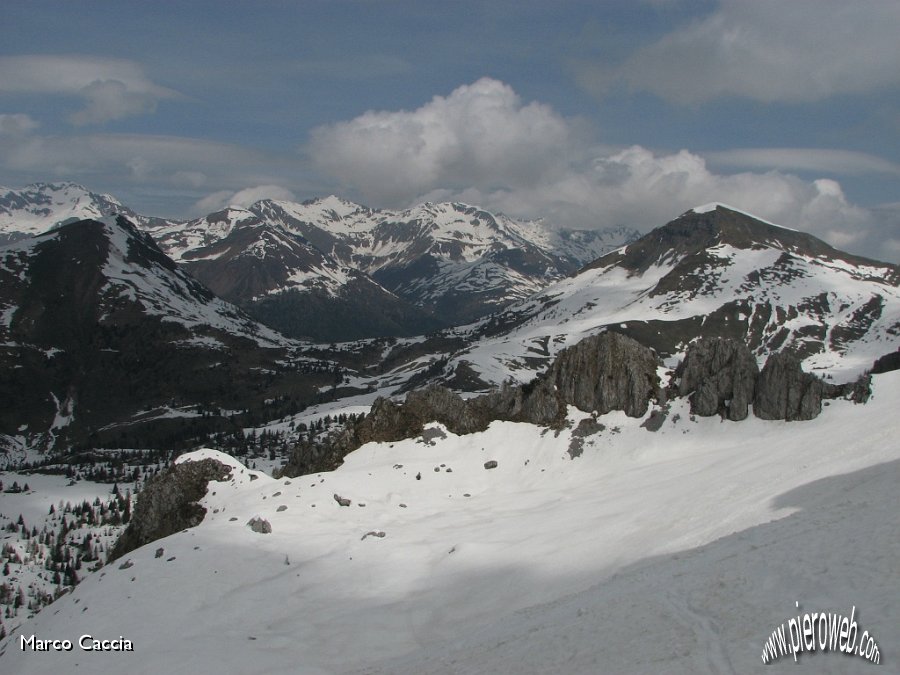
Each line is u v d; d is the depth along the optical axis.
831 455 100.56
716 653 39.72
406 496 134.62
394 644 76.81
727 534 79.38
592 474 138.50
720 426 142.25
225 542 107.06
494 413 162.88
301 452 170.62
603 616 52.34
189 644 76.25
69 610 92.44
